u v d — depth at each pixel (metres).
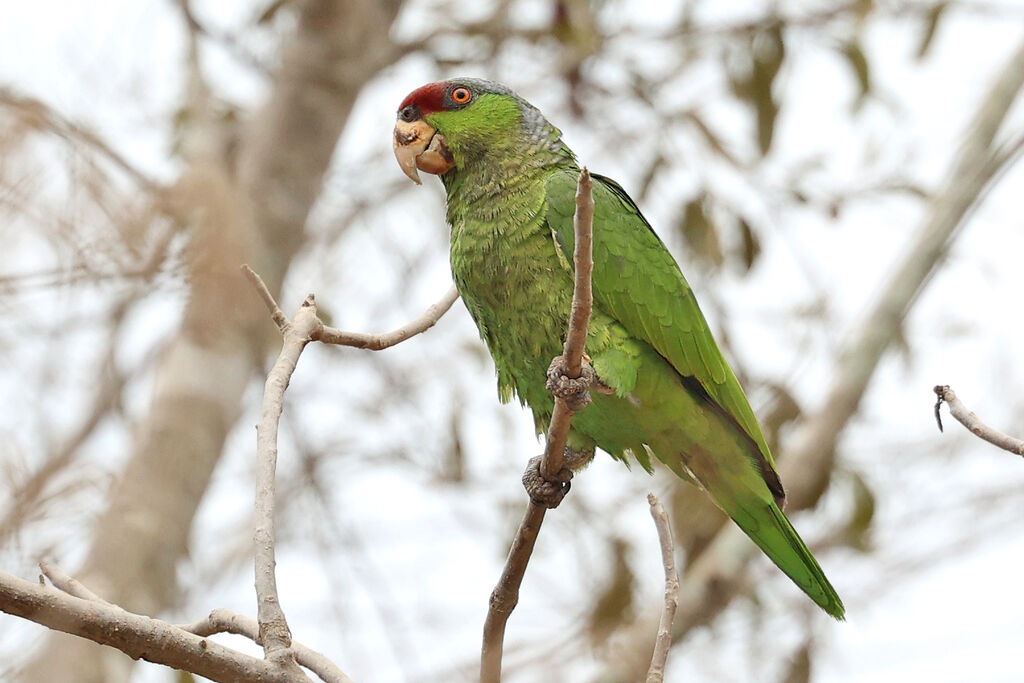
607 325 7.79
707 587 11.82
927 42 12.55
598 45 13.39
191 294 7.50
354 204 14.52
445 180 8.56
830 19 13.07
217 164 10.99
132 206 6.46
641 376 7.90
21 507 6.10
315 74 13.84
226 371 12.70
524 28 13.78
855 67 12.70
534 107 8.43
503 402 8.51
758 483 8.17
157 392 12.62
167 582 12.05
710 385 7.97
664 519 5.92
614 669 11.64
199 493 12.47
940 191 12.30
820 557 13.96
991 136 12.24
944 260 12.16
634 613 12.64
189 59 12.89
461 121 8.24
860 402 12.09
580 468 8.43
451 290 6.71
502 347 8.09
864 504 12.62
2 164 5.83
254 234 11.91
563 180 7.83
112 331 11.20
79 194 6.11
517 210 7.86
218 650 4.74
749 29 13.23
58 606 4.52
